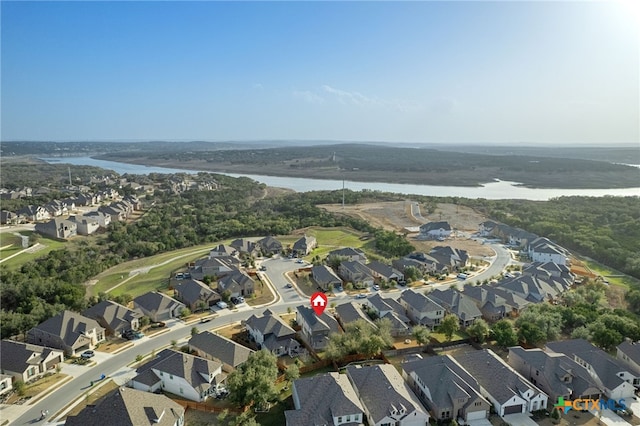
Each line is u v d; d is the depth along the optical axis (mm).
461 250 134000
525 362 63906
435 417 54938
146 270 125125
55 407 57125
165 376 61000
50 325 75062
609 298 99562
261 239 147250
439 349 73938
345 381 57781
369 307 89125
